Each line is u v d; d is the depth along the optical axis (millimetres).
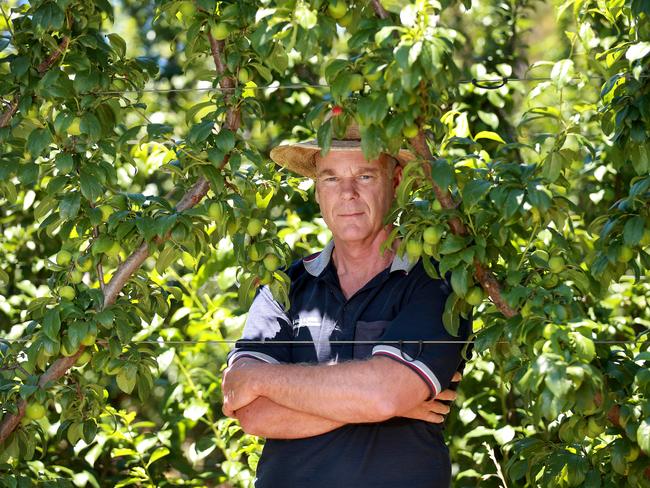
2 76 3361
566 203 2980
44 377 3189
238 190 3279
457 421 4848
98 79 3201
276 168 3922
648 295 4816
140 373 3303
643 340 3275
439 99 2969
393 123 2773
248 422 3287
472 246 2889
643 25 3076
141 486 4871
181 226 3094
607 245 3010
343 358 3320
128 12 7102
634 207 2941
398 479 3188
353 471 3180
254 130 5797
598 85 5023
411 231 2965
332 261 3520
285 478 3262
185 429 5074
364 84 2863
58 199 3186
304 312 3457
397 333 3188
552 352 2705
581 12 3158
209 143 3166
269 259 3285
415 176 2977
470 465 4879
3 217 5648
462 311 3078
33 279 5508
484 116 5102
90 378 5328
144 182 5387
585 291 2996
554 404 2645
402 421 3234
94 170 3137
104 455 5266
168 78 6586
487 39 5688
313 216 5434
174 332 4852
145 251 3195
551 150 2877
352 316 3355
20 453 3359
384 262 3426
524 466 3469
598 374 2723
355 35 2791
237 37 3172
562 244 2941
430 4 2734
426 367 3113
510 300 2836
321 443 3230
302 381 3168
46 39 3205
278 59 3180
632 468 3023
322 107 2947
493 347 3086
